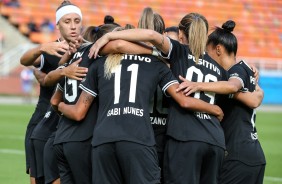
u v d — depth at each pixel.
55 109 21.69
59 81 21.19
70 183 20.70
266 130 67.44
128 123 18.83
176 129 19.77
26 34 111.00
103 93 19.42
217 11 127.44
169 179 19.86
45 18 115.25
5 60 102.81
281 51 125.12
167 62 20.41
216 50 21.83
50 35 111.62
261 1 131.38
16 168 38.34
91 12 120.00
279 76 105.75
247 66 21.67
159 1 125.25
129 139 18.64
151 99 20.48
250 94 21.17
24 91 95.25
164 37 19.81
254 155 21.08
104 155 18.84
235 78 20.88
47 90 24.83
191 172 19.53
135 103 19.09
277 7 131.50
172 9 124.75
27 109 81.69
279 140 58.50
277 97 105.94
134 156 18.61
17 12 114.56
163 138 20.69
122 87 19.27
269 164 43.19
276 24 129.00
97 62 19.92
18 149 47.06
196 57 20.19
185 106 19.52
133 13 122.12
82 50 20.84
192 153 19.50
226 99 21.36
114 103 19.16
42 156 23.83
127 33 19.52
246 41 124.75
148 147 18.80
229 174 21.17
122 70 19.42
